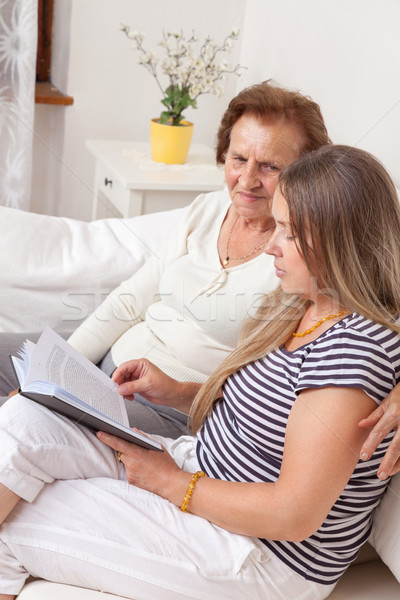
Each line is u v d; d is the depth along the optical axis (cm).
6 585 88
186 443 106
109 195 199
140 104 245
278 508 84
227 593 88
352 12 171
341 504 90
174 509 91
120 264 95
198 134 256
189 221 106
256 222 99
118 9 235
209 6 244
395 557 94
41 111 226
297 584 91
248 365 93
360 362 81
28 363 91
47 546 88
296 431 84
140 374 103
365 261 82
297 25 201
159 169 198
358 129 169
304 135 115
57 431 90
